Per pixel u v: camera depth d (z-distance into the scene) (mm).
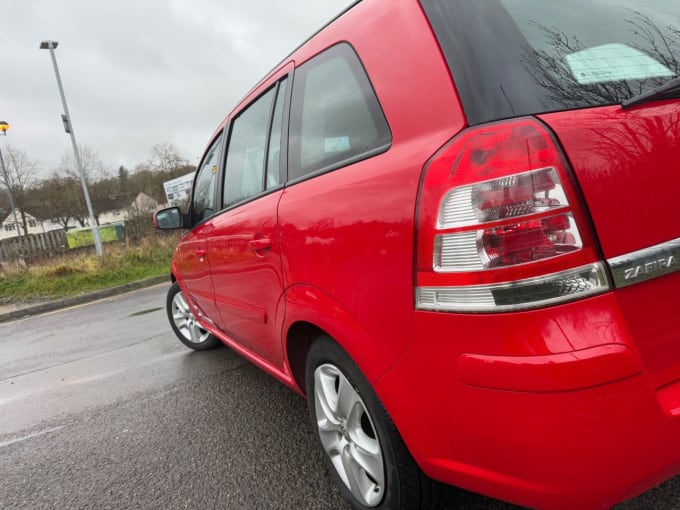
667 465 1047
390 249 1262
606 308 1026
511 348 1023
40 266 12117
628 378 999
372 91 1470
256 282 2205
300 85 1971
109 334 5973
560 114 1086
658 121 1130
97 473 2449
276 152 2127
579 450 993
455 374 1125
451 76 1197
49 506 2209
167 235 15633
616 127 1092
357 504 1710
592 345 993
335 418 1755
